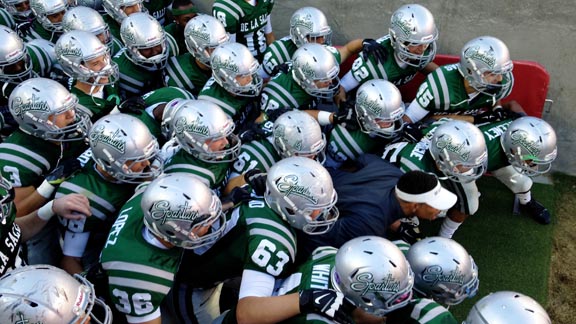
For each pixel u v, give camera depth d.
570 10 4.51
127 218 2.59
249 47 5.13
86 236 2.91
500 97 4.16
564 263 4.11
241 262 2.70
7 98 3.99
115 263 2.41
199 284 2.94
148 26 4.08
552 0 4.53
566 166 5.02
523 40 4.78
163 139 3.76
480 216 4.49
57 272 1.99
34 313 1.86
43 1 4.62
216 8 4.87
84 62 3.68
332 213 2.96
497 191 4.74
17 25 5.08
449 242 2.56
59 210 2.76
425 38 4.11
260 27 5.07
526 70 4.52
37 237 3.20
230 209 2.85
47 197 3.02
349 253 2.30
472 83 3.96
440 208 2.96
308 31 4.47
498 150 3.85
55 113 3.12
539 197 4.70
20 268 2.00
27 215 2.89
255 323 2.40
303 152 3.29
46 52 4.39
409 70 4.42
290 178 2.64
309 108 4.19
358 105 3.71
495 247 4.20
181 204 2.40
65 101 3.18
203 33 4.14
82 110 3.62
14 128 4.04
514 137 3.66
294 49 4.70
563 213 4.57
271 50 4.71
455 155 3.39
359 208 3.04
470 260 2.55
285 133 3.31
